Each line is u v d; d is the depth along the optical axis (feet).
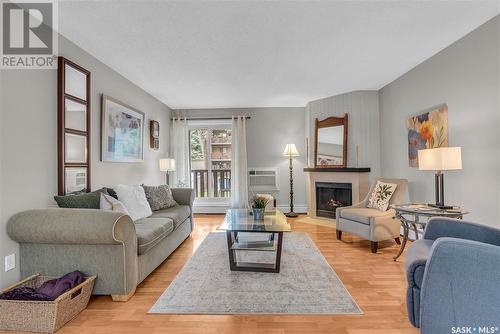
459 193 9.19
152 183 15.33
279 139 18.88
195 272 8.39
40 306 5.32
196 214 18.72
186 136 18.49
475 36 8.37
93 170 9.87
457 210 8.18
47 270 6.56
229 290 7.15
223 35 8.46
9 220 6.34
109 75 11.01
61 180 7.98
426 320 4.49
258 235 10.81
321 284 7.48
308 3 6.84
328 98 16.42
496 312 4.08
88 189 9.22
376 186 12.17
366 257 9.71
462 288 4.25
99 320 5.81
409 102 12.05
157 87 13.89
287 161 18.88
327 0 6.73
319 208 16.80
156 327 5.57
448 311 4.33
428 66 10.67
